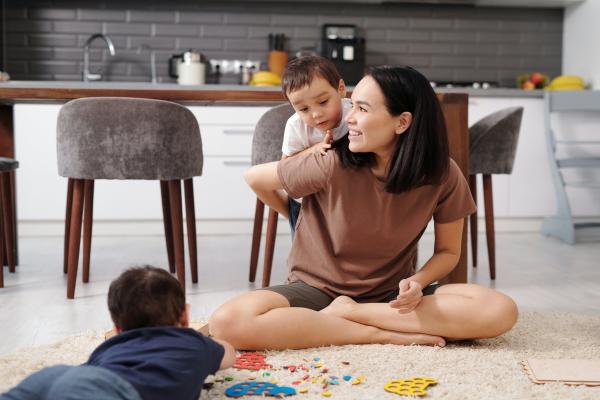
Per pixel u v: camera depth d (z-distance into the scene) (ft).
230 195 14.60
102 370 3.77
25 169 14.15
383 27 16.66
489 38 16.89
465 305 6.00
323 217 6.51
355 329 6.05
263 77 15.15
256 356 5.68
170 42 16.17
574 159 14.26
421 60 16.79
